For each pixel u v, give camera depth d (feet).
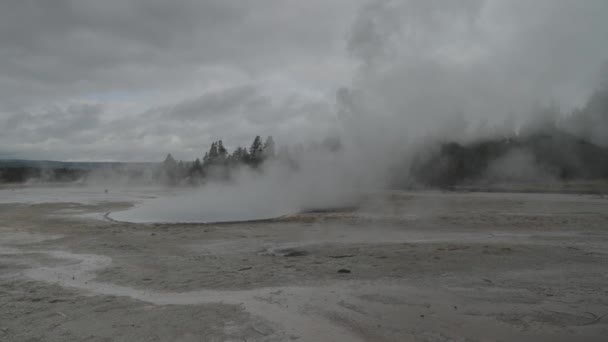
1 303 16.99
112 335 13.43
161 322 14.60
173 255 27.14
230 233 36.78
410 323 14.39
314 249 28.73
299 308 16.03
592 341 12.83
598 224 39.09
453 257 25.11
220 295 17.85
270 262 24.54
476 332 13.56
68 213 56.59
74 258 26.30
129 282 20.21
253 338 13.16
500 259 24.47
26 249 29.60
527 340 12.92
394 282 19.65
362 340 13.00
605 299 16.85
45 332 13.71
